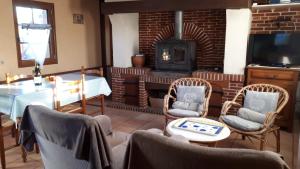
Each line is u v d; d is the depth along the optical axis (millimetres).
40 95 2895
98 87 3777
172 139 1305
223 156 1136
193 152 1193
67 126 1663
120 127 3895
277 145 2979
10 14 4160
